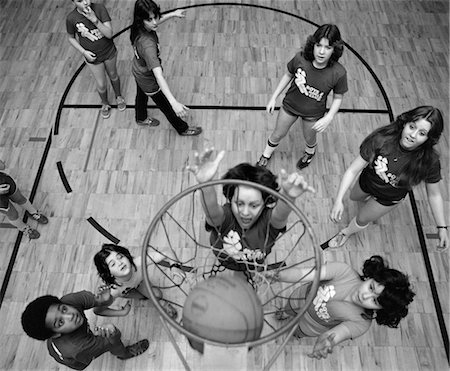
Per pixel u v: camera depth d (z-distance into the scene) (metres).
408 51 5.16
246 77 4.88
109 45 4.00
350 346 3.28
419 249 3.73
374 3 5.64
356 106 4.63
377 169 2.88
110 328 2.85
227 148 4.31
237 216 2.45
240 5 5.60
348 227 3.58
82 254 3.69
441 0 5.64
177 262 3.28
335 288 2.58
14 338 3.30
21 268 3.62
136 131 4.45
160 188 4.05
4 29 5.37
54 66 5.00
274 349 3.23
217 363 2.05
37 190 4.05
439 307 3.45
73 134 4.43
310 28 5.37
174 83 4.82
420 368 3.21
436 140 2.58
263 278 2.87
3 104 4.66
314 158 4.24
